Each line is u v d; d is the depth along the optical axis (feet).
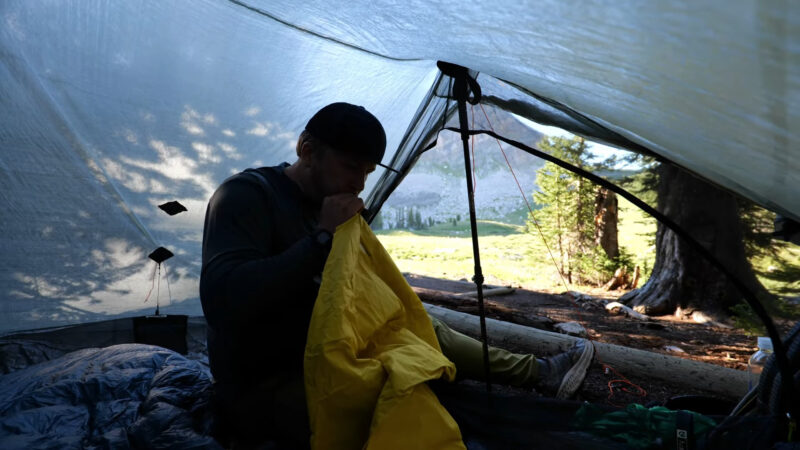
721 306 23.93
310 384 5.13
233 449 6.11
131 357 8.68
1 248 10.55
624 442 5.80
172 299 12.33
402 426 4.96
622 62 4.18
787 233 6.42
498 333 15.97
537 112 9.87
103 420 6.95
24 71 9.50
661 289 26.11
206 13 9.27
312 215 6.42
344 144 5.91
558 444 5.90
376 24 6.57
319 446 5.04
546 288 34.42
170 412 6.70
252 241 5.76
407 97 11.32
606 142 9.60
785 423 5.16
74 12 9.11
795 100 3.37
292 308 6.04
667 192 22.58
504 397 6.46
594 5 3.51
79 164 10.59
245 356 6.08
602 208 37.27
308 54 10.07
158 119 10.67
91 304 11.56
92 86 10.00
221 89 10.67
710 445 5.40
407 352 5.52
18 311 10.96
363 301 5.59
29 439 6.32
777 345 5.43
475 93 7.38
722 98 3.86
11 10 8.89
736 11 2.82
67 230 10.96
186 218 11.82
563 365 8.32
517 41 4.83
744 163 4.89
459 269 42.75
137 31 9.58
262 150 11.71
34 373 8.27
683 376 12.66
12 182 10.22
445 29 5.42
